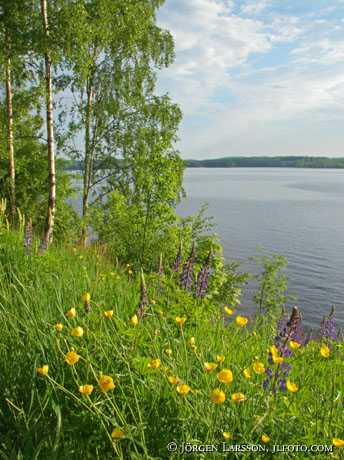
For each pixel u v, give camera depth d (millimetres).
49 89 15031
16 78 17094
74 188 20781
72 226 17078
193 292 4758
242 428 2385
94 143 19938
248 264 42875
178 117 19906
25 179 20391
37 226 19484
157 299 4234
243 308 25766
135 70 18797
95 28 14852
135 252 14281
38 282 4027
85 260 6766
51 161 15375
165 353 3029
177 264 5125
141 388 2574
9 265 4910
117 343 2994
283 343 2717
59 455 2115
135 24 17281
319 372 3354
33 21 14641
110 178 19938
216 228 67562
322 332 4531
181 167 17281
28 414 2295
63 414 2438
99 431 2299
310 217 82438
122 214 14805
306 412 2656
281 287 15945
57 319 3316
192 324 3877
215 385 2600
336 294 33562
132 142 19484
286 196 137875
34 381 2510
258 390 2703
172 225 14758
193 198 125125
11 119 17609
